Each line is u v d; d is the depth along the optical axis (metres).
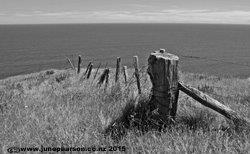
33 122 7.44
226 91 15.02
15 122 7.59
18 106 9.59
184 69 110.50
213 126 6.93
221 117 7.31
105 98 10.28
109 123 7.08
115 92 10.69
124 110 7.31
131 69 25.88
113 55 165.00
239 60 143.75
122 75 17.47
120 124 6.91
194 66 121.25
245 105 10.23
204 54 173.38
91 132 6.63
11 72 107.62
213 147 5.66
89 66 19.05
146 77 11.06
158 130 6.84
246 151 5.45
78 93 11.56
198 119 7.15
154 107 7.19
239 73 97.69
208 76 27.33
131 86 10.88
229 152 5.39
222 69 111.06
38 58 154.12
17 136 6.45
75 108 8.92
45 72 30.02
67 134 6.31
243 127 6.67
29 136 6.47
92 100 10.09
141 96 7.50
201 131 6.32
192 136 6.16
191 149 5.47
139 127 6.78
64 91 12.57
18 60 146.25
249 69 110.00
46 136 6.39
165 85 6.96
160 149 5.50
